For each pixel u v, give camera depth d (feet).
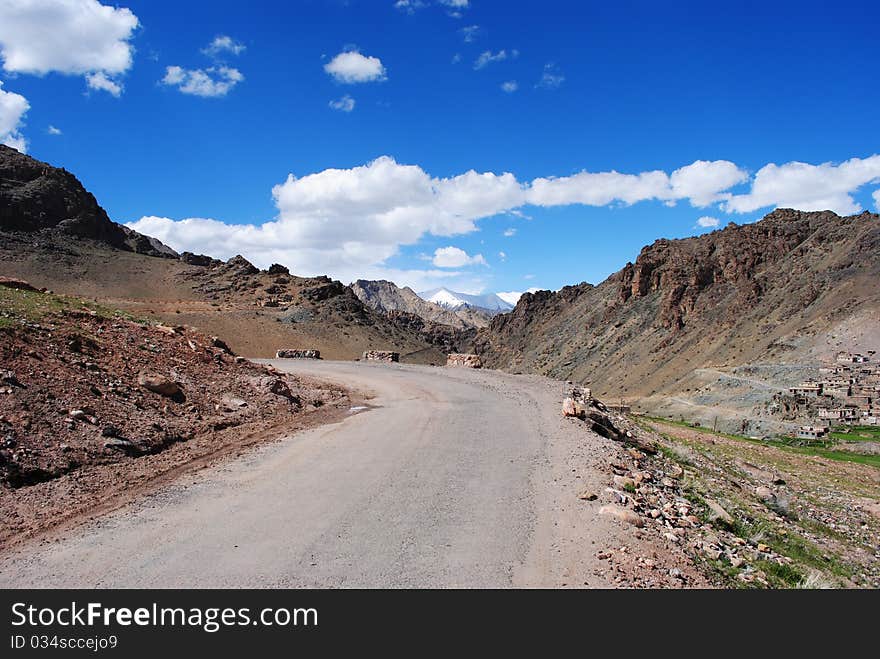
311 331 482.28
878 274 503.61
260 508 28.17
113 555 22.61
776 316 551.59
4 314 45.85
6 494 27.32
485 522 26.89
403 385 77.56
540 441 43.16
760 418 289.33
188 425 41.96
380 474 34.24
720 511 36.70
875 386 304.71
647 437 60.03
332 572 21.74
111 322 55.72
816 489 70.85
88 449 33.22
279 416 50.52
